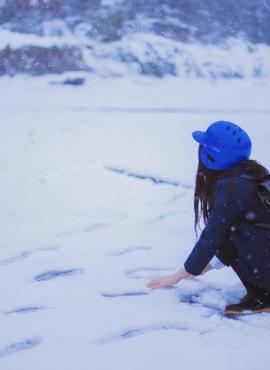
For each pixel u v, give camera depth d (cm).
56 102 1356
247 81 1864
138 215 496
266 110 1391
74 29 1780
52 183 621
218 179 273
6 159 754
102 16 1850
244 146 267
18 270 358
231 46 1991
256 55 2000
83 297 306
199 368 226
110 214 498
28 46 1639
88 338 255
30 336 258
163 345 247
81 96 1458
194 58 1862
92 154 790
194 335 257
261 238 264
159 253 392
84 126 1053
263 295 281
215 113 1297
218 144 265
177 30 1941
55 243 416
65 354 240
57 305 296
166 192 580
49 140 901
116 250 400
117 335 261
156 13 1955
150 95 1551
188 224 467
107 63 1720
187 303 301
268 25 2141
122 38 1823
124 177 648
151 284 300
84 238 429
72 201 544
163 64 1791
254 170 267
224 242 279
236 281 329
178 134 991
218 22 2048
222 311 290
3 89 1477
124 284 328
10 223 471
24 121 1083
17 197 560
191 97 1567
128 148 843
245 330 263
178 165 723
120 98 1473
